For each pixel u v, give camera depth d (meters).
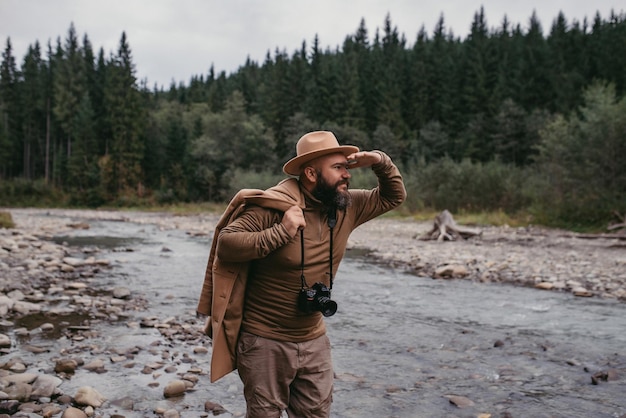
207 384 4.48
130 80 65.62
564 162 20.50
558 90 59.47
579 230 18.58
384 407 4.07
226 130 57.75
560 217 20.09
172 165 61.66
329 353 2.81
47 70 87.06
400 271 11.16
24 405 3.82
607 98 20.52
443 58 80.75
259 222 2.46
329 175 2.48
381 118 67.62
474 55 72.50
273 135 62.34
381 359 5.28
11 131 79.31
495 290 9.02
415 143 61.56
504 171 26.22
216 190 55.25
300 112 66.19
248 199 2.47
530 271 10.67
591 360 5.23
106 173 60.53
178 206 50.50
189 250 14.70
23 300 7.52
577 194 20.08
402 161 61.06
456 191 27.03
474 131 59.56
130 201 55.41
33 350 5.24
